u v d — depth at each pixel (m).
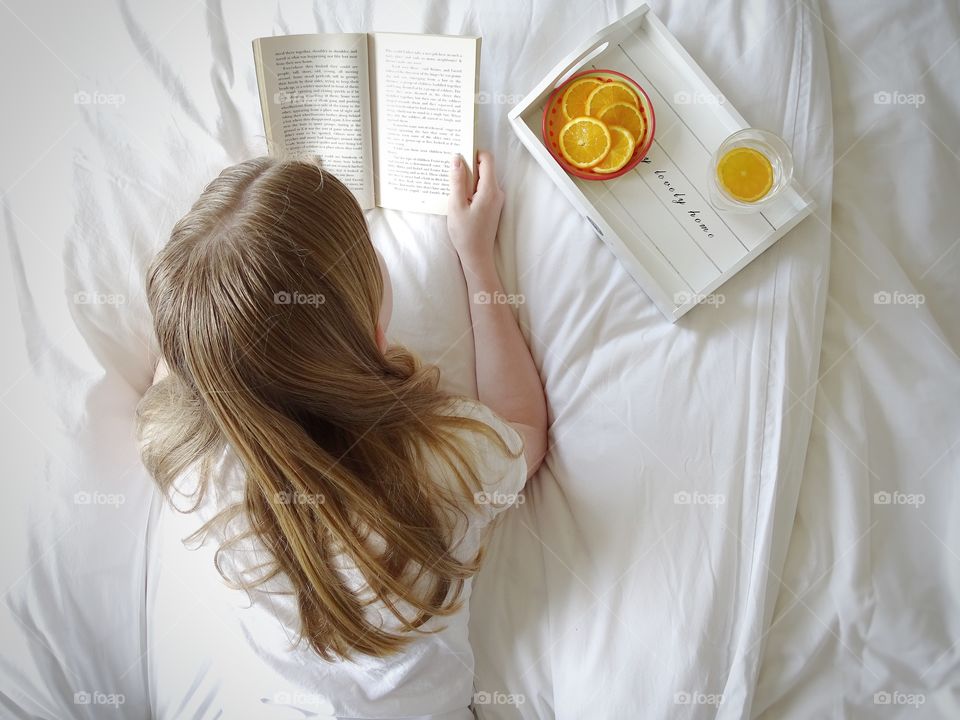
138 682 0.84
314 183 0.65
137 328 0.86
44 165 0.86
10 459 0.79
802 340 0.77
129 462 0.83
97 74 0.88
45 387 0.81
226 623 0.77
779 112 0.81
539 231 0.85
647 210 0.83
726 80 0.82
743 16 0.82
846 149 0.82
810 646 0.75
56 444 0.81
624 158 0.82
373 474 0.67
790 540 0.77
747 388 0.77
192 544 0.76
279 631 0.73
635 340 0.82
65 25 0.89
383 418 0.67
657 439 0.79
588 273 0.83
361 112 0.84
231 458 0.69
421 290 0.87
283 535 0.68
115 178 0.87
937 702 0.74
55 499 0.80
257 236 0.60
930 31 0.81
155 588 0.80
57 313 0.83
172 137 0.88
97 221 0.86
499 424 0.75
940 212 0.80
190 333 0.61
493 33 0.86
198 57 0.89
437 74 0.81
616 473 0.80
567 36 0.86
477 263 0.85
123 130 0.87
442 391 0.74
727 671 0.75
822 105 0.80
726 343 0.78
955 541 0.75
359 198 0.88
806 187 0.80
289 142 0.86
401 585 0.68
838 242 0.81
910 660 0.74
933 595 0.75
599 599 0.78
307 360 0.62
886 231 0.81
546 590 0.82
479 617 0.84
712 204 0.82
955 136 0.81
